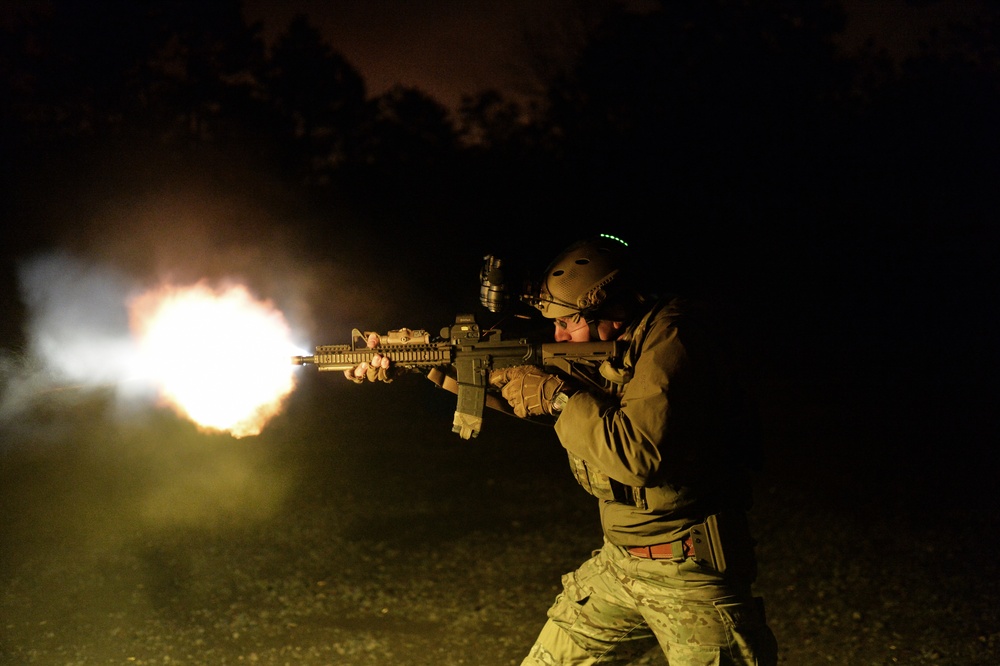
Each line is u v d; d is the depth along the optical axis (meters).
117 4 24.83
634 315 3.23
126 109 25.17
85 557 6.35
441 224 26.77
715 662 3.05
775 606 5.33
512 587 5.69
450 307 26.05
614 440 2.89
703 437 2.98
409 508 7.69
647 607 3.14
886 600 5.38
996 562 6.07
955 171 25.58
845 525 7.03
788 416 12.52
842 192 25.70
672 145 25.84
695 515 3.05
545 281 3.30
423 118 28.41
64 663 4.59
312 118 28.30
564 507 7.69
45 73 24.70
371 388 14.84
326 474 8.98
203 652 4.71
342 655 4.67
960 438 10.86
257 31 27.33
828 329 21.81
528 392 3.14
